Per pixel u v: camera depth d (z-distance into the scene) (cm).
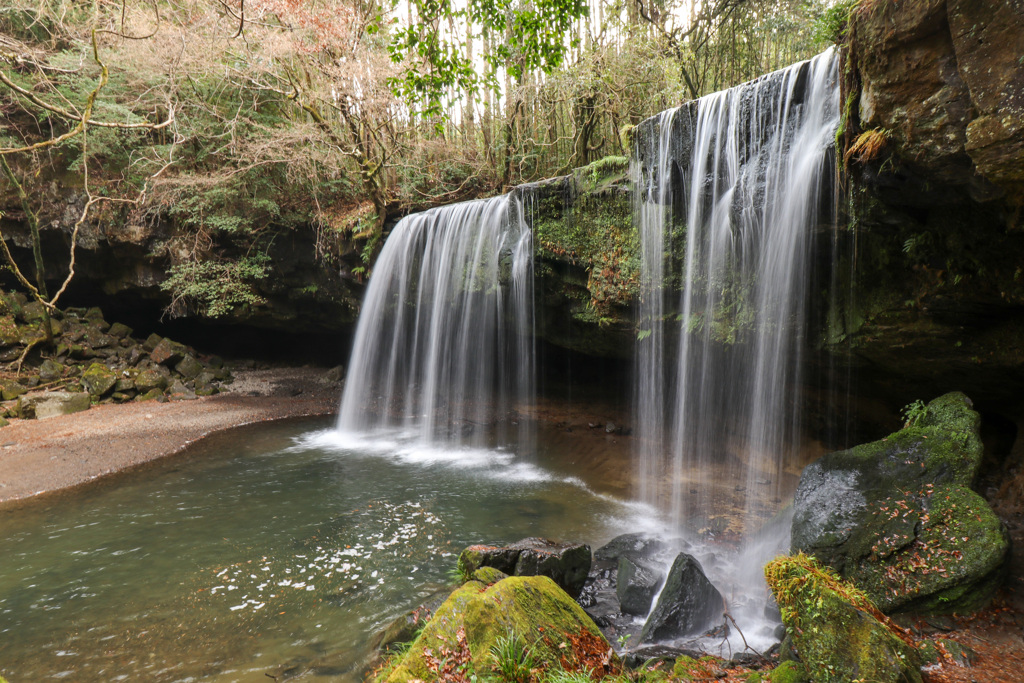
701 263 742
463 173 1548
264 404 1480
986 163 275
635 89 1226
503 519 725
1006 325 493
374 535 672
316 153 1488
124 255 1591
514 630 300
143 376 1486
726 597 495
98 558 609
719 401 811
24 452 1003
